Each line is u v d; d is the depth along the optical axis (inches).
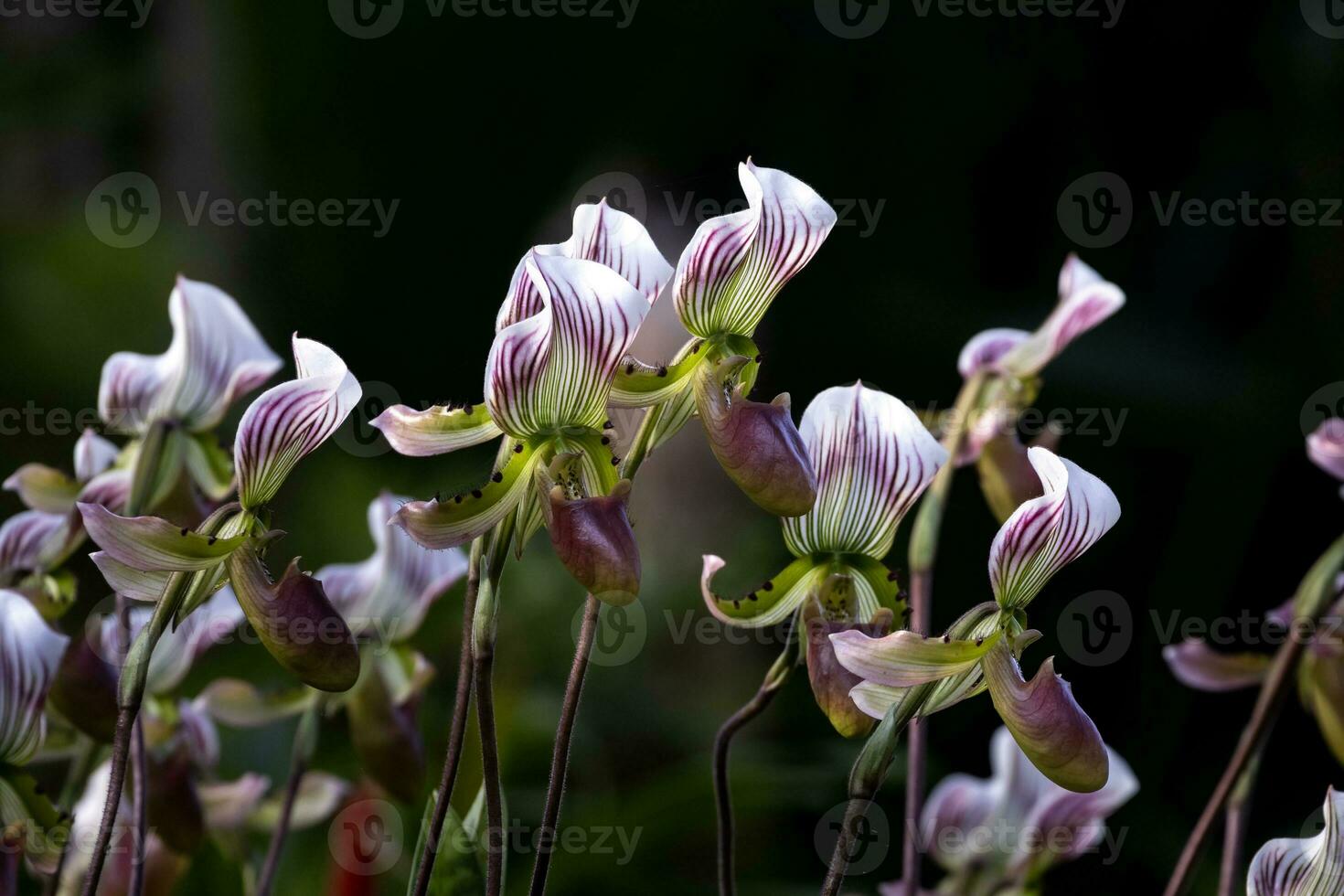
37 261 170.2
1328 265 154.7
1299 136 160.2
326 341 179.9
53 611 68.0
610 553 63.2
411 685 70.5
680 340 86.6
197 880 86.1
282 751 100.2
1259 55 166.2
